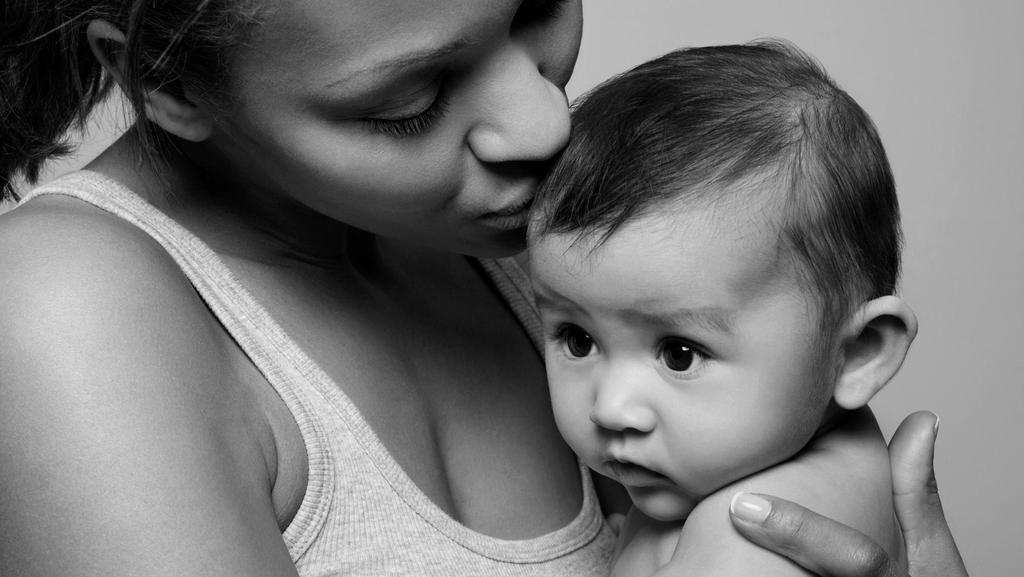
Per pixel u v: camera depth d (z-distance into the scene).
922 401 2.34
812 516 0.94
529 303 1.23
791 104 0.98
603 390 0.96
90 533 0.74
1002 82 2.27
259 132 0.86
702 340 0.93
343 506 0.92
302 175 0.87
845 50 2.22
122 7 0.84
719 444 0.95
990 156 2.29
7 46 0.96
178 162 0.98
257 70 0.81
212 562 0.75
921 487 1.14
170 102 0.89
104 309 0.80
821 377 0.98
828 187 0.96
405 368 1.06
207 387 0.83
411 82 0.81
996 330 2.33
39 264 0.81
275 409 0.90
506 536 1.07
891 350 1.01
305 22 0.77
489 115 0.86
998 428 2.35
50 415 0.76
